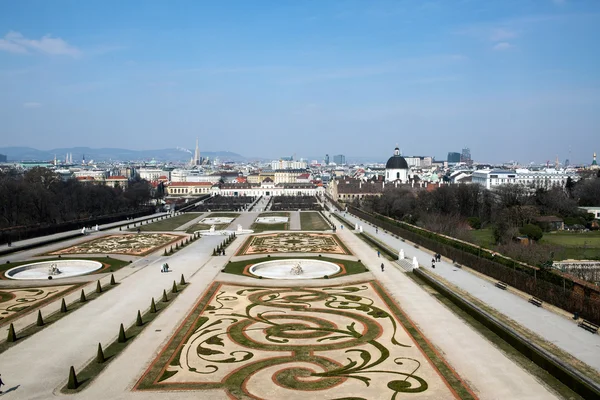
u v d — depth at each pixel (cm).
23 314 11462
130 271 16475
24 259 18850
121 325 9644
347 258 18862
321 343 9525
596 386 7050
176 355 8938
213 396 7369
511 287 13312
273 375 8075
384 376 7994
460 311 11612
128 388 7625
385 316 11200
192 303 12369
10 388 7644
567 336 9400
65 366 8462
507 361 8538
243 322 10850
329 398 7262
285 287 14125
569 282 11294
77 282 14800
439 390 7462
